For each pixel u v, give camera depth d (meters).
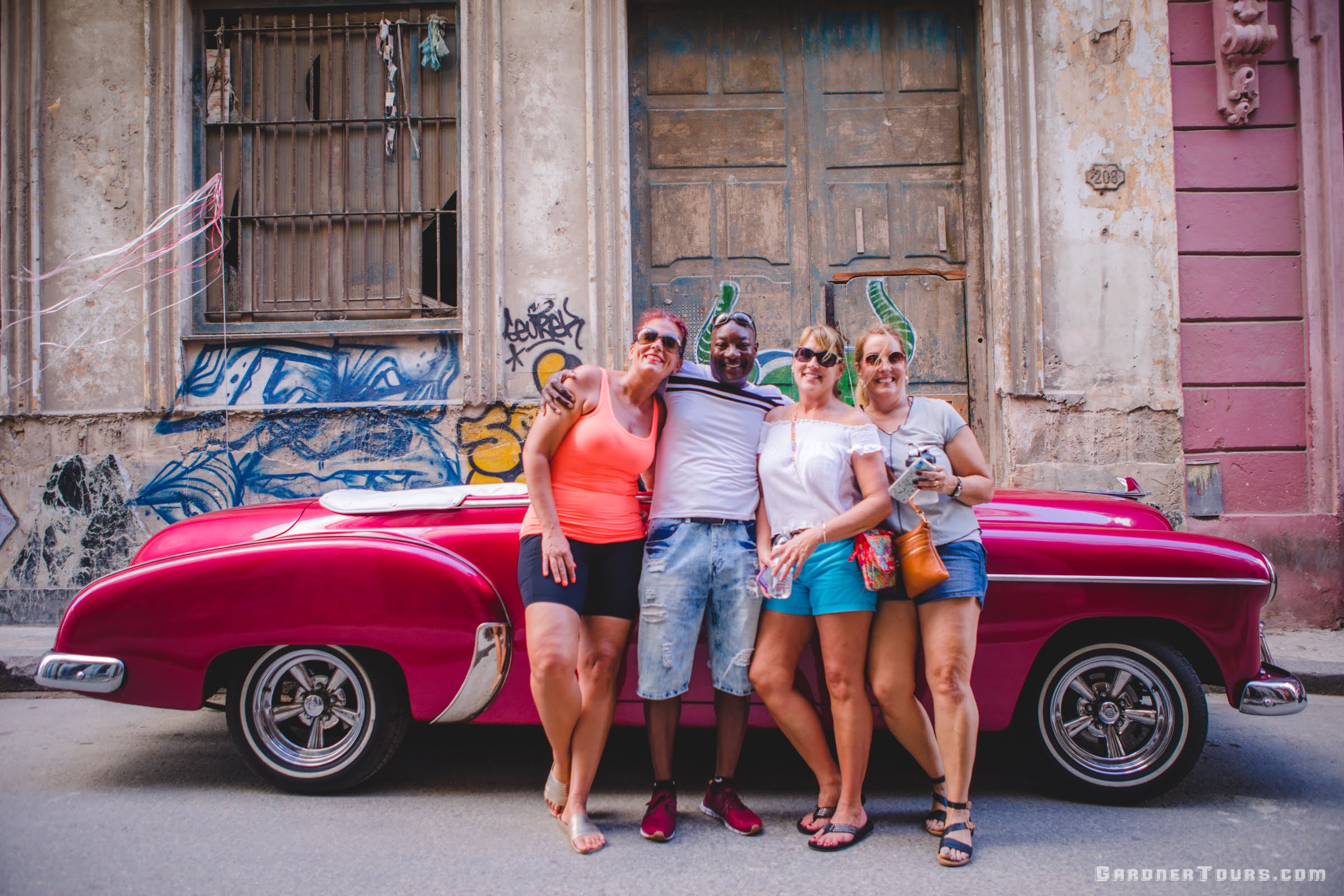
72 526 5.89
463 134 5.98
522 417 5.87
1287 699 3.01
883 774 3.39
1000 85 5.93
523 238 5.97
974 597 2.71
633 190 6.25
